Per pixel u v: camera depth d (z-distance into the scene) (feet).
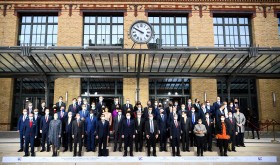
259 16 61.00
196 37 59.88
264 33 60.39
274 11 61.11
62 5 60.13
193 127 39.68
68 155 37.11
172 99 59.62
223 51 40.47
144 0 60.39
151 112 38.34
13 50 39.37
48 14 61.26
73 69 49.39
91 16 61.46
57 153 36.99
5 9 59.67
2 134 51.52
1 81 57.11
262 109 57.67
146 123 37.06
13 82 58.54
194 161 35.47
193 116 40.22
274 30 60.54
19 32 60.59
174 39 61.21
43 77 50.08
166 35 61.31
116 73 50.55
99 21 61.46
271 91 58.44
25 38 60.64
